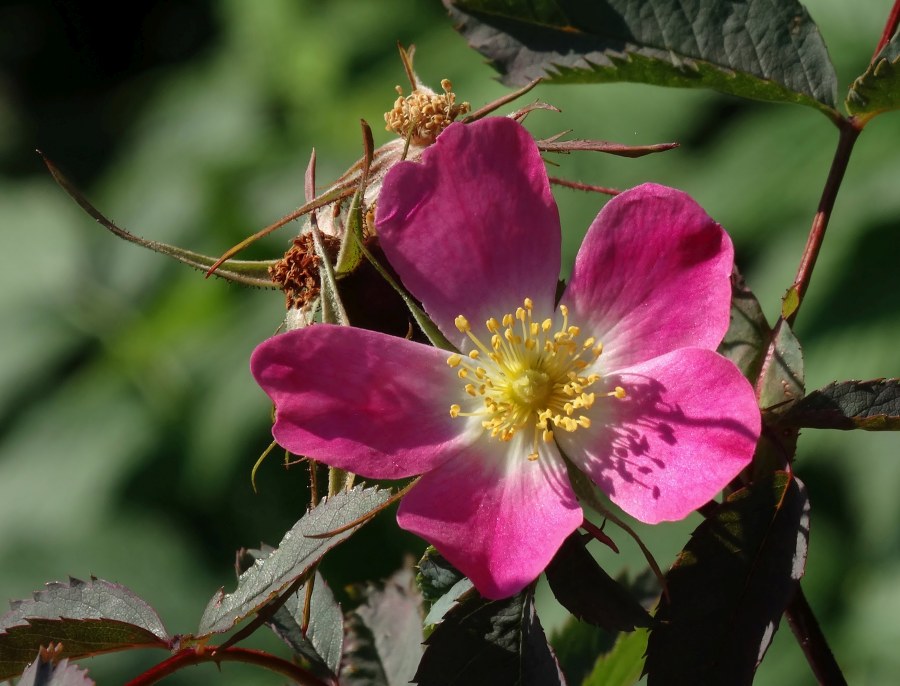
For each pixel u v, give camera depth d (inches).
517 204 11.0
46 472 19.8
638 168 18.3
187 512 19.4
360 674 11.7
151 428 19.8
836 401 10.8
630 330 11.0
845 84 17.5
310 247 11.1
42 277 21.7
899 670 16.2
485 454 11.0
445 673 10.6
